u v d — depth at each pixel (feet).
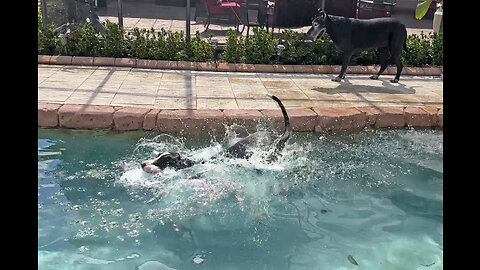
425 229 12.01
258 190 13.52
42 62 22.93
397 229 12.03
